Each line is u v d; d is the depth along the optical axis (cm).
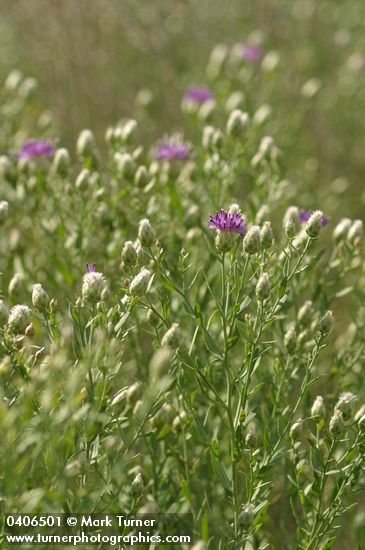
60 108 952
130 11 1005
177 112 963
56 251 579
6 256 618
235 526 407
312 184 877
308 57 1027
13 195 629
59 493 328
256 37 988
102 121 964
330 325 423
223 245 406
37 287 399
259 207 610
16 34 1059
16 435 330
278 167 614
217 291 543
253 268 433
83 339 394
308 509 452
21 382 380
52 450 331
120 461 377
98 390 377
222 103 838
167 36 1020
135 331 504
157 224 564
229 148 627
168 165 584
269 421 470
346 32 1105
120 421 413
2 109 787
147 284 393
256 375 508
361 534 486
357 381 539
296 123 888
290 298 511
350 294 621
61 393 369
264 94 903
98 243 582
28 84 763
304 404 513
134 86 994
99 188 595
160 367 346
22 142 753
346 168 965
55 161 589
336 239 530
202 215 621
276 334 528
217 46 979
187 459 479
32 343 430
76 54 972
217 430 454
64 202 616
